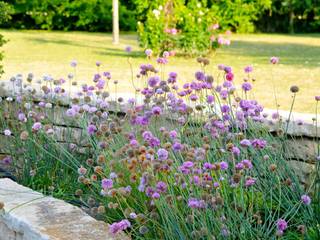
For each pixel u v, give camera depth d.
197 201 2.91
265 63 12.07
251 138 3.93
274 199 3.59
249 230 2.99
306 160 3.95
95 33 22.83
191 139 3.79
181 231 2.93
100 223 3.12
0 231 3.42
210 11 13.67
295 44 17.62
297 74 10.11
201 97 4.07
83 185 4.16
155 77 3.75
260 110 3.85
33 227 3.05
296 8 25.00
